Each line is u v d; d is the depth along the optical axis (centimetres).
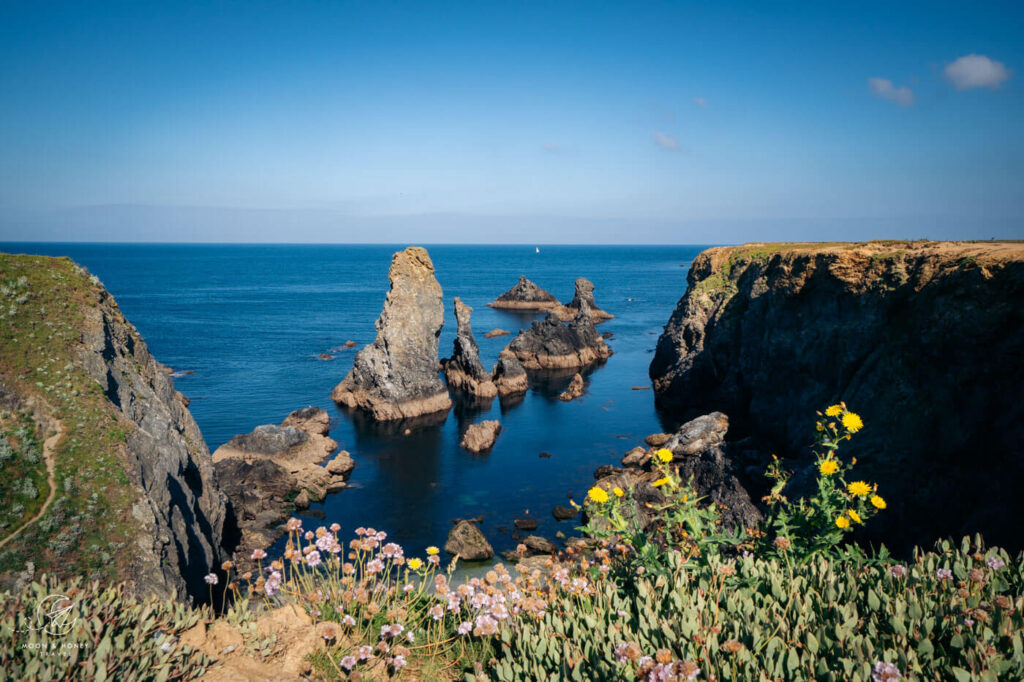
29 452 1842
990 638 475
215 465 3644
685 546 804
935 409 2262
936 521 2156
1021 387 1897
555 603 711
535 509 3353
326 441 4228
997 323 1998
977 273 2139
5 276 2392
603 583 729
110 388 2342
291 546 746
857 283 3000
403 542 2958
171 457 2419
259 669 589
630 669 483
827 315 3269
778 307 3772
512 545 2920
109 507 1817
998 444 1962
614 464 4075
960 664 472
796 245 5150
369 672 628
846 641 504
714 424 3947
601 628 592
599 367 7469
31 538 1636
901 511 2277
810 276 3403
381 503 3441
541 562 2581
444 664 666
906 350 2522
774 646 501
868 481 2409
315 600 740
